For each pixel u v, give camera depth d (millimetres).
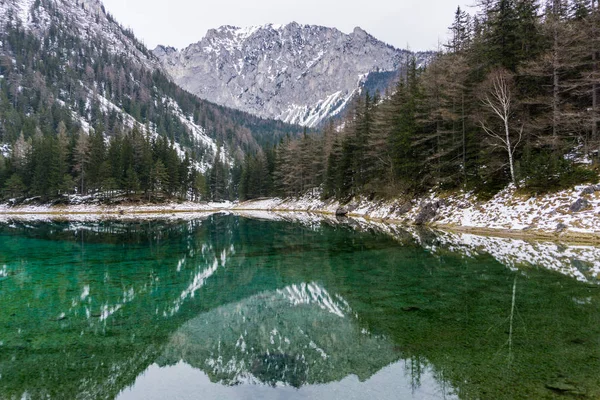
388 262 15117
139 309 9578
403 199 36344
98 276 13508
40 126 123750
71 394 5398
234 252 19047
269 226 35406
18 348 7090
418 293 10297
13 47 182375
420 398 5000
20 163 77125
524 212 22562
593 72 21797
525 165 23984
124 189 76250
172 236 27625
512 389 5035
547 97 24922
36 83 155125
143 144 82312
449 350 6477
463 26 39375
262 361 6484
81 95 165125
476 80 30625
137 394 5406
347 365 6188
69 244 23078
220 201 111000
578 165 22594
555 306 8719
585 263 13453
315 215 52969
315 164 71000
